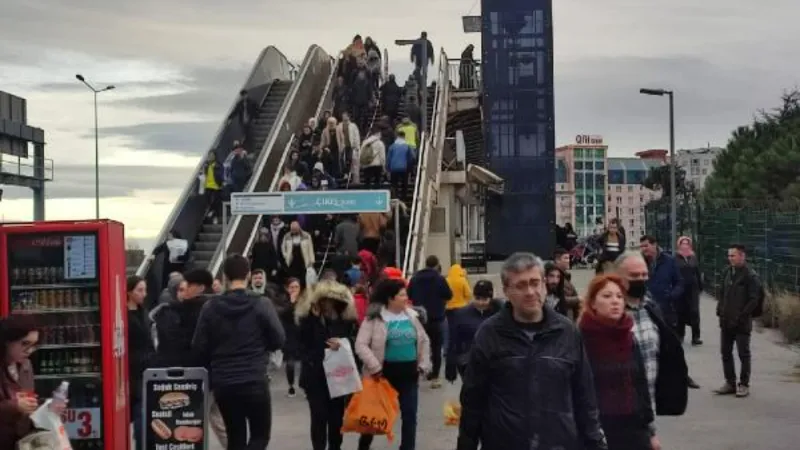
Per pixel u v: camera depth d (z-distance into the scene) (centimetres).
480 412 525
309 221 2217
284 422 1167
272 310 830
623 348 590
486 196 4334
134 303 912
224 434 950
